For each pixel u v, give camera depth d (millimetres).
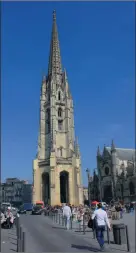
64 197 133375
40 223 52250
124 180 126625
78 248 24016
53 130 136250
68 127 139750
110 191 134375
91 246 24922
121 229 25375
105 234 34250
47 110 145000
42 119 143000
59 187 127812
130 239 25219
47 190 132250
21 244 21406
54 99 142375
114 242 25781
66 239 29797
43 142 139125
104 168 138500
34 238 30734
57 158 132125
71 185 130250
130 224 26062
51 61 156625
